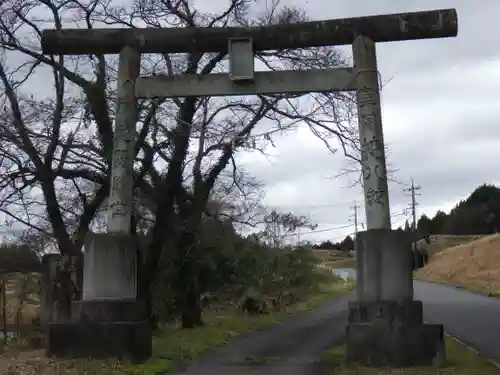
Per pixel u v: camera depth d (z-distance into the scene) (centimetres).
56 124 1708
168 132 1725
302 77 1355
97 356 1228
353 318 1209
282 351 1509
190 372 1187
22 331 1725
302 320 2461
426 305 3105
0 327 1866
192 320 2066
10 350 1477
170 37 1380
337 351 1455
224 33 1374
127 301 1255
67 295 1641
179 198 1939
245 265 2959
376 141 1292
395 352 1162
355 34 1348
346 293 4494
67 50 1399
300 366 1255
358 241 1232
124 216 1328
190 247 2062
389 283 1195
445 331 1938
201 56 1812
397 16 1340
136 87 1378
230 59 1355
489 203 9525
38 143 1750
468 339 1734
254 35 1368
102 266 1266
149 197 1841
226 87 1368
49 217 1830
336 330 2036
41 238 2250
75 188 1956
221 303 2877
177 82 1374
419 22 1330
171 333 1805
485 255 6131
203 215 2200
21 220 1797
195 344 1572
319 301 3628
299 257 4234
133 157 1370
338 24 1351
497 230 9181
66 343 1241
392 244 1206
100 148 1734
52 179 1719
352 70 1348
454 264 6350
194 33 1376
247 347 1594
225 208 2439
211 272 2503
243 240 3106
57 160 1727
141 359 1242
